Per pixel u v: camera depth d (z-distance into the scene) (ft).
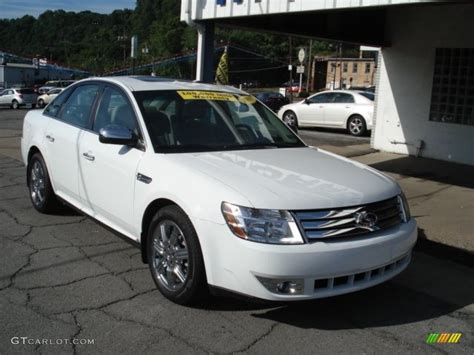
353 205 11.98
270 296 11.18
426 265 17.06
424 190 26.76
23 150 21.39
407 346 11.62
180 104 15.79
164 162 13.57
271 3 25.75
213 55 31.48
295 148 16.15
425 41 35.76
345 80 337.11
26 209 21.08
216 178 12.34
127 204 14.55
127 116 15.53
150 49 281.74
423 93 36.42
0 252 16.24
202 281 12.16
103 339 11.28
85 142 16.78
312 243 11.30
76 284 14.07
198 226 11.94
